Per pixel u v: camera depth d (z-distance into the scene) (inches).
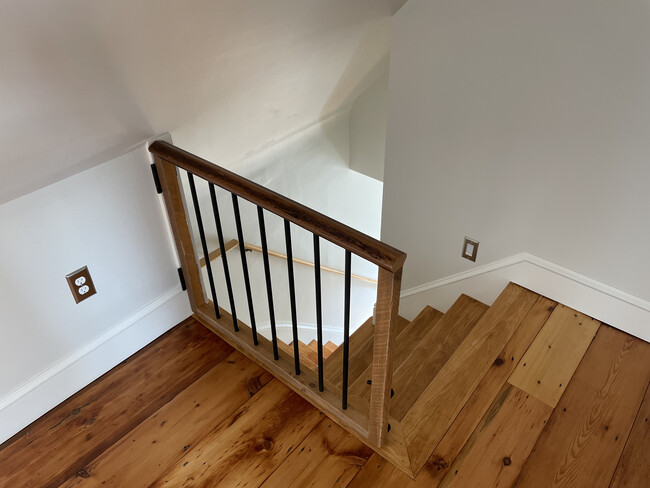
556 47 64.4
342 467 60.5
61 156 54.5
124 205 67.6
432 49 76.5
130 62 47.9
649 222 67.8
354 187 167.5
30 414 66.8
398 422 64.5
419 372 81.0
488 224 85.4
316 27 68.7
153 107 59.7
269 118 98.3
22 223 58.0
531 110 70.6
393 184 96.1
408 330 99.7
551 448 60.9
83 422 67.1
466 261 92.9
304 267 161.6
